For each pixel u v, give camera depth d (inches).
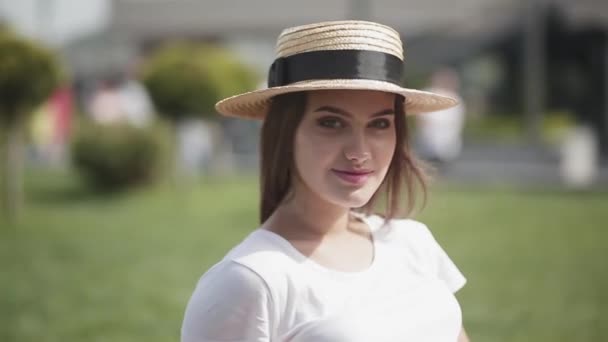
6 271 285.9
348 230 90.4
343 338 76.8
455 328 87.8
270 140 86.8
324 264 83.7
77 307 238.1
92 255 314.7
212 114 552.4
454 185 534.9
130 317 227.0
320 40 80.7
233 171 669.3
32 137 708.0
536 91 681.0
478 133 703.7
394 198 94.8
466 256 306.2
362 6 701.3
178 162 561.3
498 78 848.3
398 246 92.7
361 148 81.3
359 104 81.2
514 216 401.4
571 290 254.7
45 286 264.1
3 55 377.7
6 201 410.3
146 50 1141.1
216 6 1155.9
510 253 311.7
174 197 490.3
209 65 546.3
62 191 527.5
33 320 224.5
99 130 519.5
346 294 80.7
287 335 77.5
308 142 82.3
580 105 805.9
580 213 409.7
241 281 76.8
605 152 743.1
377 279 84.8
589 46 799.1
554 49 802.2
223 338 76.5
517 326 216.4
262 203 89.7
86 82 1065.5
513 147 598.9
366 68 80.5
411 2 1072.2
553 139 651.5
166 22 1143.6
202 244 337.7
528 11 691.4
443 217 397.4
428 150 578.2
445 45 859.4
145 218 408.5
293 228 86.0
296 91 82.7
